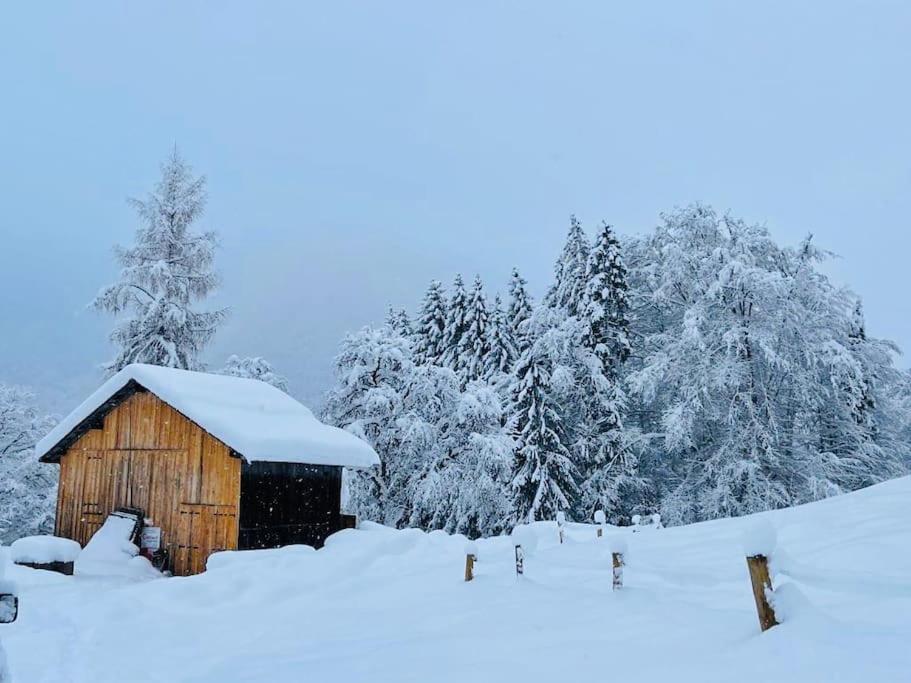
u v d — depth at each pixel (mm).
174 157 34906
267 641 8836
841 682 3912
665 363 29656
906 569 6980
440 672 5711
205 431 19359
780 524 11406
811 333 29125
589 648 5777
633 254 37625
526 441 32406
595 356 33062
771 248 30984
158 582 13945
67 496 21250
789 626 4965
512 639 6504
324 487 21812
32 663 8391
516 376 34688
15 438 34469
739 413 28531
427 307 50500
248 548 18531
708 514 28516
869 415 31984
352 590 12055
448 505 32281
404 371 34219
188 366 33156
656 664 4969
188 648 9086
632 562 10094
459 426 33406
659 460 33906
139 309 32500
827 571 5816
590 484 32312
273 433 19016
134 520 19406
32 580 14953
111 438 20969
